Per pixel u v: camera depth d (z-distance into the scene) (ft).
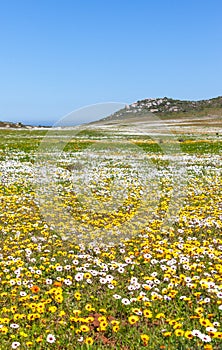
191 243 31.89
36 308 20.51
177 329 18.39
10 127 268.82
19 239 33.17
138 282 24.91
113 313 21.18
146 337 17.60
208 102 406.41
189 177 64.90
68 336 18.83
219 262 27.78
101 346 17.95
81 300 22.44
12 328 19.39
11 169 72.23
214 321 20.22
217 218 40.04
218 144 116.47
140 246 31.83
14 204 45.27
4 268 26.53
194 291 23.29
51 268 26.91
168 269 25.79
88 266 26.58
